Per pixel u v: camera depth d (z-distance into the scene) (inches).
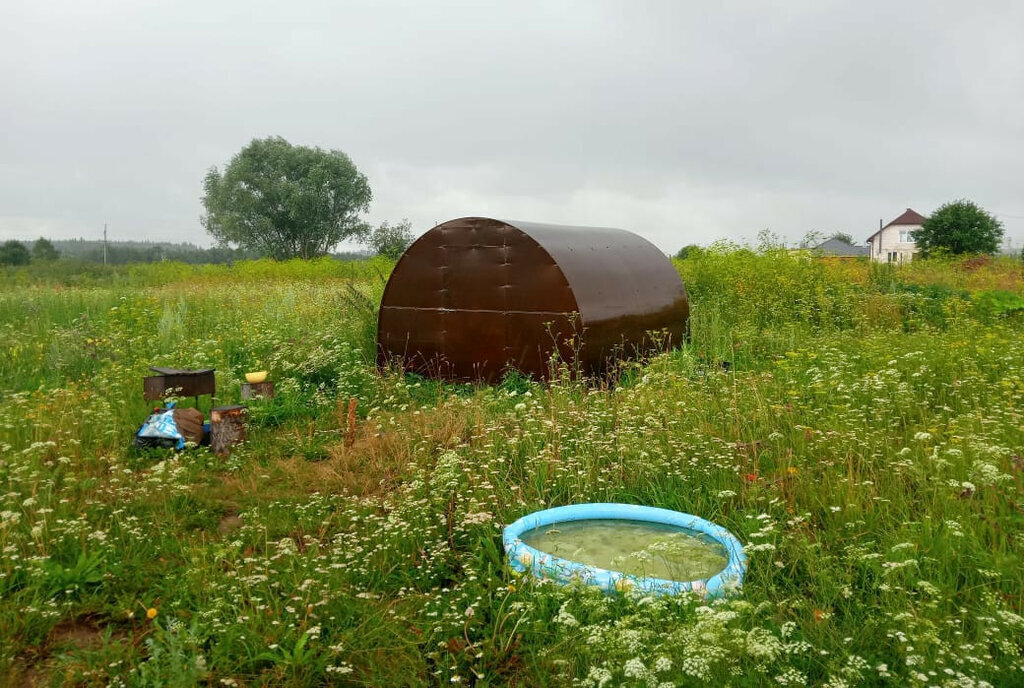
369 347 441.4
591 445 258.7
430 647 158.1
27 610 163.8
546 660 148.1
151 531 213.3
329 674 148.3
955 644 138.8
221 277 1243.2
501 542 198.8
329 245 2620.6
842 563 176.2
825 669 136.3
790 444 252.1
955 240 1737.2
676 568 177.6
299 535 216.1
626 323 403.9
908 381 316.5
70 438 278.5
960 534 162.6
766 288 617.6
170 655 143.9
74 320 528.1
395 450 279.4
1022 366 340.2
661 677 132.6
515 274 385.7
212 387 320.2
